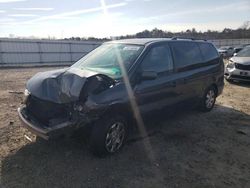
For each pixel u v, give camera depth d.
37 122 3.64
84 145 4.21
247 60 10.25
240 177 3.60
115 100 3.75
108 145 3.88
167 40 5.09
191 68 5.52
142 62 4.30
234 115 6.40
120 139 4.09
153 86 4.39
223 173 3.68
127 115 4.08
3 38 23.50
